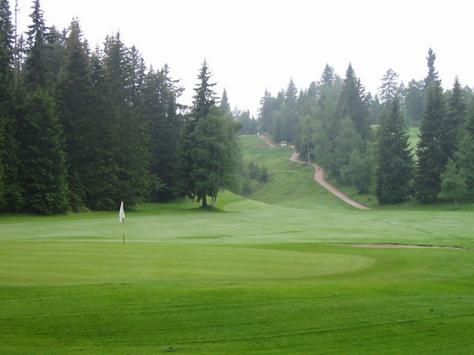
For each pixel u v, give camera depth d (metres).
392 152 93.88
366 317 11.73
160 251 21.81
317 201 110.31
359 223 51.34
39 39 68.19
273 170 149.62
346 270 18.70
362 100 135.62
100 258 19.22
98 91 68.69
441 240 34.31
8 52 63.47
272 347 9.91
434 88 91.50
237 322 11.25
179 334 10.56
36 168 57.91
